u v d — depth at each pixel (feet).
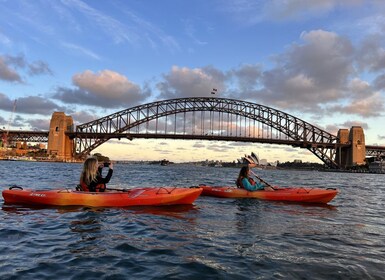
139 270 17.62
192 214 35.17
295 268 18.26
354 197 65.98
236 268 18.12
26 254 19.95
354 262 19.56
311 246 23.07
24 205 38.29
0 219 30.25
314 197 48.34
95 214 33.47
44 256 19.65
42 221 29.73
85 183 40.55
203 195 53.31
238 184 52.85
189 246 22.45
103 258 19.52
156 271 17.51
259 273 17.40
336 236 26.61
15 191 39.65
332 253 21.39
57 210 35.35
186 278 16.56
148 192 40.86
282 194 49.42
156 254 20.52
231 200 48.08
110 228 27.53
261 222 31.68
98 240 23.59
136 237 24.73
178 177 144.97
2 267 17.57
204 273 17.30
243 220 32.42
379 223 33.91
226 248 22.07
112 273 17.11
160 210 37.27
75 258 19.39
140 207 38.75
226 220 32.24
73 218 31.30
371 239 25.95
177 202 41.55
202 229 27.94
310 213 38.65
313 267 18.49
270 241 24.23
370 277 17.13
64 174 133.90
